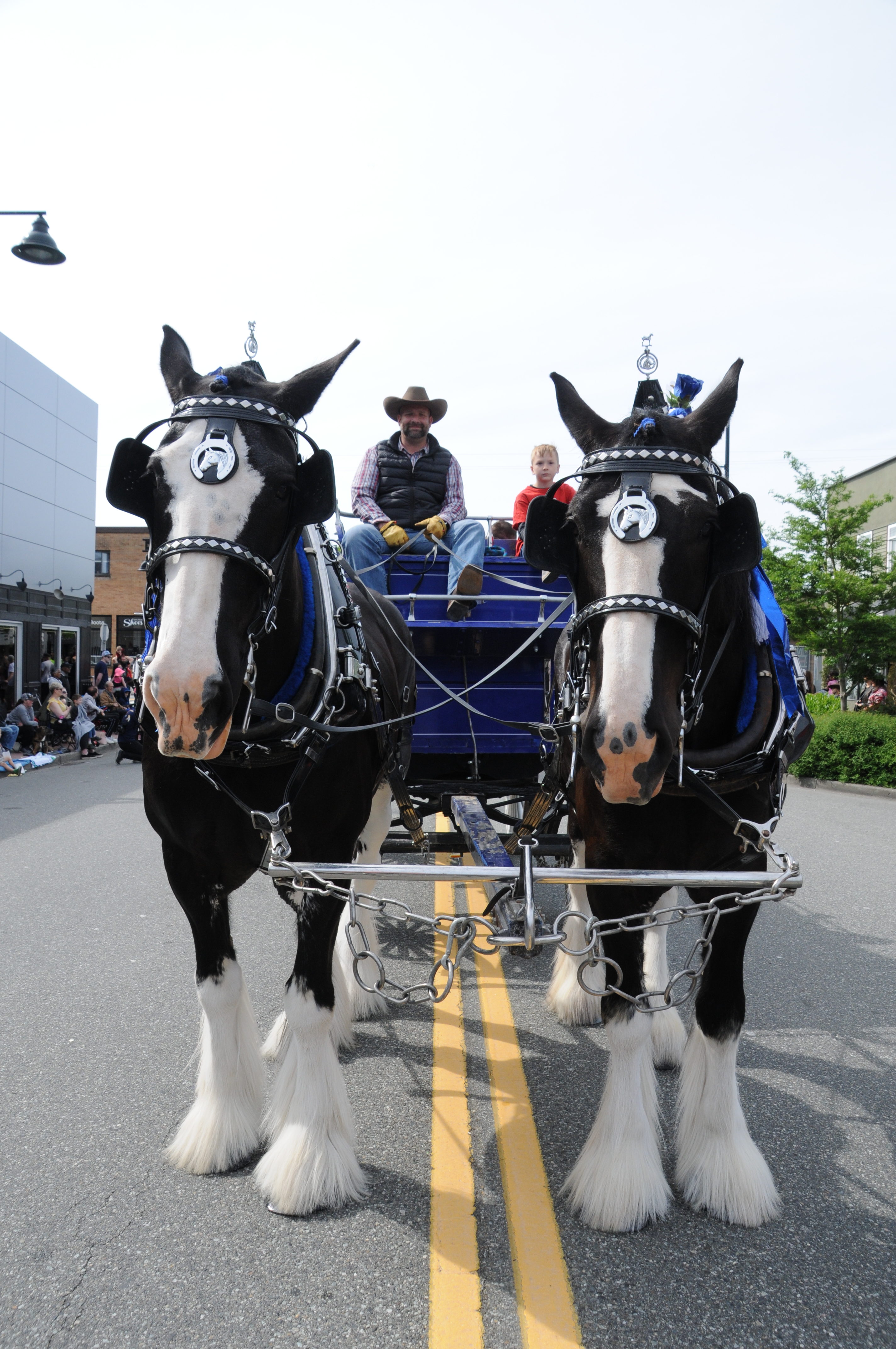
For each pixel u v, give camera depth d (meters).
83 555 22.91
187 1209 2.61
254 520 2.29
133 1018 3.99
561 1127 3.09
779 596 20.39
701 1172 2.67
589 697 2.35
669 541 2.24
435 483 5.72
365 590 4.09
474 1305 2.21
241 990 3.06
